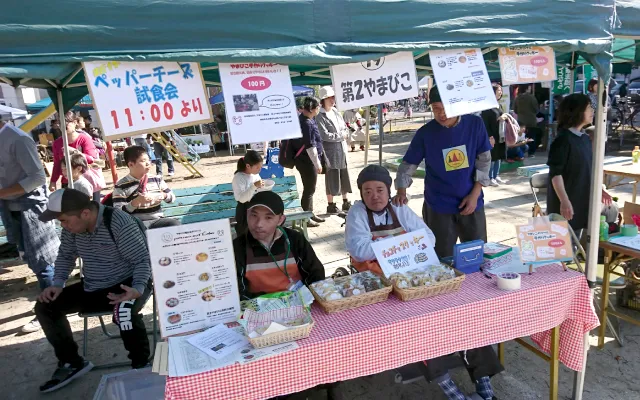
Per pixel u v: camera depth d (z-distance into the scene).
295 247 2.57
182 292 2.09
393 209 2.86
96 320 4.11
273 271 2.51
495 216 6.48
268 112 2.11
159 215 4.38
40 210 3.91
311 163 6.32
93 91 1.81
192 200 5.31
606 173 4.95
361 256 2.68
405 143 15.69
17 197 3.81
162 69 1.95
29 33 1.71
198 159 13.52
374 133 19.19
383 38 2.18
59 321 3.04
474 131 3.21
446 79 2.30
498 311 2.22
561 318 2.41
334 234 6.20
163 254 2.07
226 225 2.16
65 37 1.76
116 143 14.79
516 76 2.47
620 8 2.55
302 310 2.05
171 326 2.06
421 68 3.71
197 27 1.92
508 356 3.26
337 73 2.24
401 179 3.43
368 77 2.30
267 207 2.39
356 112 14.09
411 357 2.09
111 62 1.84
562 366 3.10
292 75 4.13
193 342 1.95
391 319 2.05
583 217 3.41
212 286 2.13
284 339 1.90
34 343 3.76
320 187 9.37
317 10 2.06
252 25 1.99
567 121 3.36
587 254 2.73
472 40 2.31
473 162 3.26
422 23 2.22
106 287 3.04
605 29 2.51
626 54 4.89
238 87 2.06
